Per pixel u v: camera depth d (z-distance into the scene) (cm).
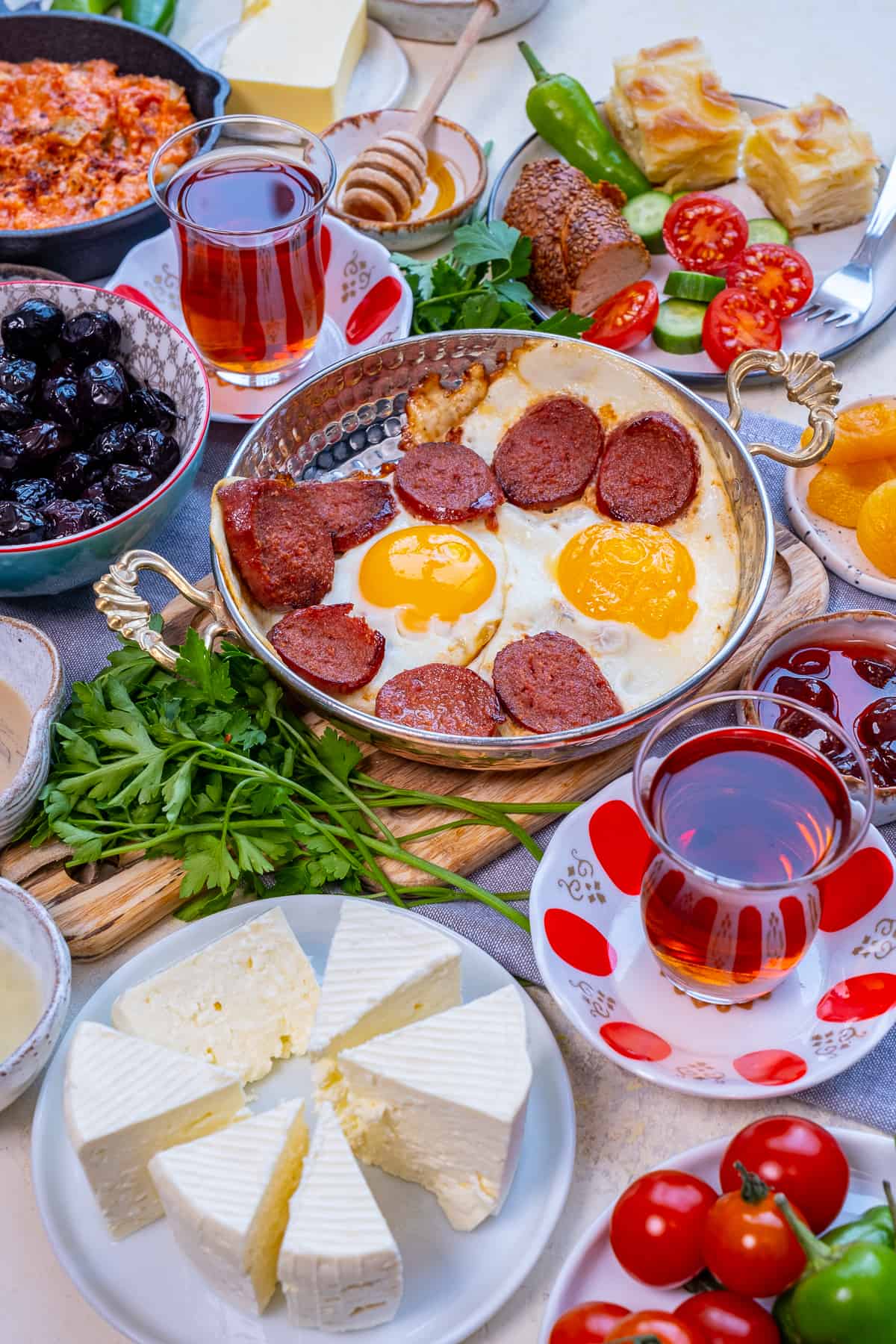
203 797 151
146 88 251
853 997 130
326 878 146
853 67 281
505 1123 112
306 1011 134
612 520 174
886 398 186
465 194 243
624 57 254
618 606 165
